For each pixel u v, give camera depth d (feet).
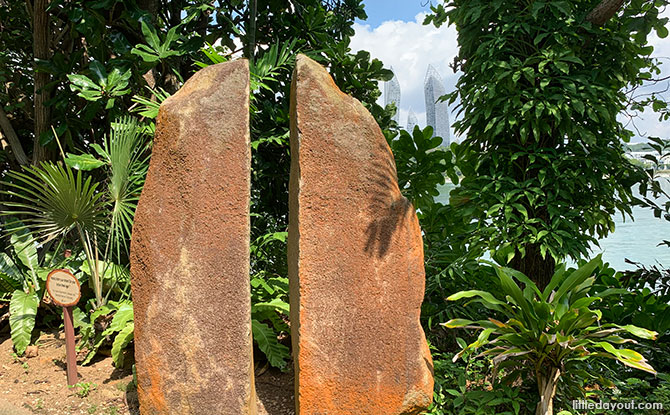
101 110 18.94
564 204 12.85
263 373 13.07
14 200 20.63
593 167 13.43
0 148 20.54
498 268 10.60
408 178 16.19
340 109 9.70
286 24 19.90
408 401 9.37
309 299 9.21
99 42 17.03
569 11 12.34
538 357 10.06
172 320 9.11
